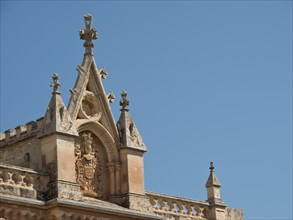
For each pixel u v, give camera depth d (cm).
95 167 6500
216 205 7281
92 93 6575
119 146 6638
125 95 6794
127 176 6562
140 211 6512
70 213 6022
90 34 6669
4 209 5775
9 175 5912
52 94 6294
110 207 6275
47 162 6153
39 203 5944
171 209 6975
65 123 6225
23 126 6456
